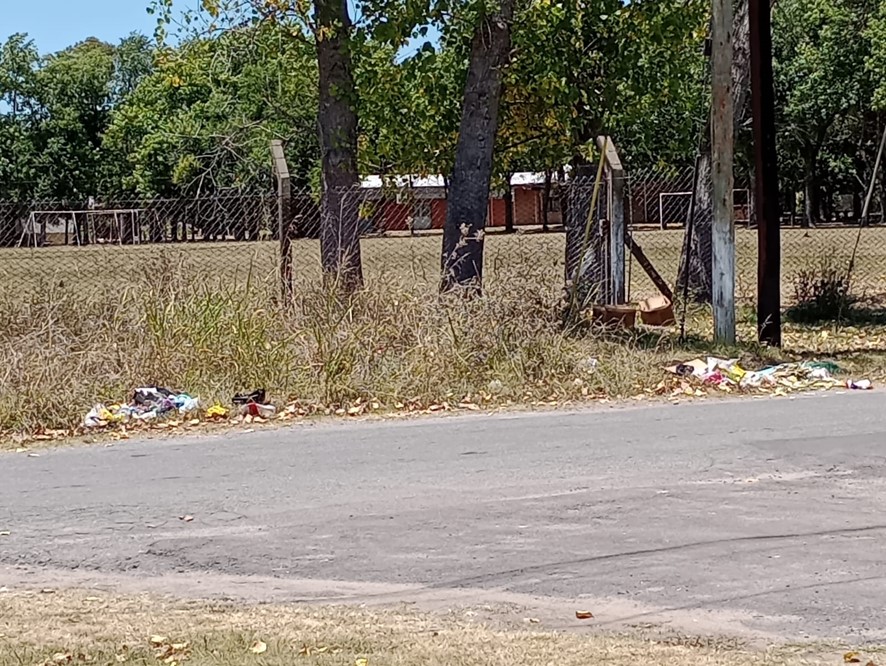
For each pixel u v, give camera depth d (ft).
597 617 15.76
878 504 21.38
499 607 16.28
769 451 25.91
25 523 21.30
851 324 50.44
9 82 205.05
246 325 34.78
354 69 50.21
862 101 164.86
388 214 62.90
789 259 85.05
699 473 24.06
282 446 27.99
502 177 59.47
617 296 45.14
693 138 70.85
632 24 51.96
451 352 34.55
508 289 37.88
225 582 17.74
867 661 13.94
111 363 33.24
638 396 34.01
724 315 40.98
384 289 36.70
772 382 35.27
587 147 53.06
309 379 33.50
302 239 43.96
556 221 183.32
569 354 35.63
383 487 23.53
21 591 17.44
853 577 17.22
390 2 45.24
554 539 19.53
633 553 18.63
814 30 164.35
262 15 47.21
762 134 40.63
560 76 51.52
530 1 50.49
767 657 14.12
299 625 15.58
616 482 23.47
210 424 30.99
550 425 29.94
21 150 205.36
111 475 25.21
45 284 37.37
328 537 19.99
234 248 43.14
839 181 207.82
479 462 25.64
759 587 16.87
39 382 31.55
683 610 15.97
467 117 44.32
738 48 56.24
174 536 20.30
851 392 34.14
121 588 17.56
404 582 17.51
